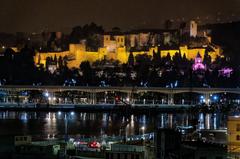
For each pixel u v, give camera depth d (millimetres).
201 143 149375
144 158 154750
